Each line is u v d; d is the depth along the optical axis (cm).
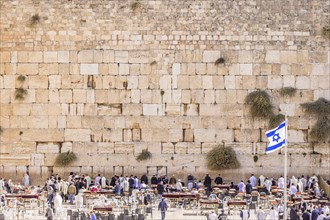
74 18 6431
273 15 6412
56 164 6400
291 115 6375
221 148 6356
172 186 6084
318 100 6375
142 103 6412
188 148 6384
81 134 6412
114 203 5609
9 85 6431
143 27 6412
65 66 6425
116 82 6412
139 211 5338
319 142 6356
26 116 6425
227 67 6400
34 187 6203
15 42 6438
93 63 6419
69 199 6016
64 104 6425
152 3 6419
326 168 6356
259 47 6400
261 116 6350
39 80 6431
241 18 6412
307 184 6272
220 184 6231
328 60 6397
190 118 6400
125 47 6412
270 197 5803
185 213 5609
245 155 6372
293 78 6397
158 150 6391
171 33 6406
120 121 6406
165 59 6406
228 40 6400
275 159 6369
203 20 6406
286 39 6406
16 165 6425
